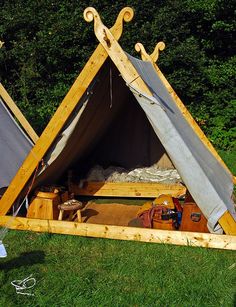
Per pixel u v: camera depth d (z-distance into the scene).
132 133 6.48
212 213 3.80
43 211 4.49
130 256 3.67
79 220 4.53
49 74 11.03
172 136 3.84
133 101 6.21
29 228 4.27
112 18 10.12
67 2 10.72
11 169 4.91
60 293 3.06
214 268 3.43
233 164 7.94
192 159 3.81
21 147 5.23
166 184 5.54
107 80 4.34
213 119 9.80
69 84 10.95
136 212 5.09
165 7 10.05
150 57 6.14
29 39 11.27
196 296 3.00
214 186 3.89
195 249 3.78
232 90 9.91
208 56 10.55
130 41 10.03
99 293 3.04
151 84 4.36
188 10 9.92
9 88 11.45
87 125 4.79
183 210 4.19
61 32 10.20
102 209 5.21
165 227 4.21
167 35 9.98
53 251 3.81
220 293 3.05
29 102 11.32
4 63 11.26
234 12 9.55
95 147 6.48
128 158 6.54
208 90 10.23
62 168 5.28
